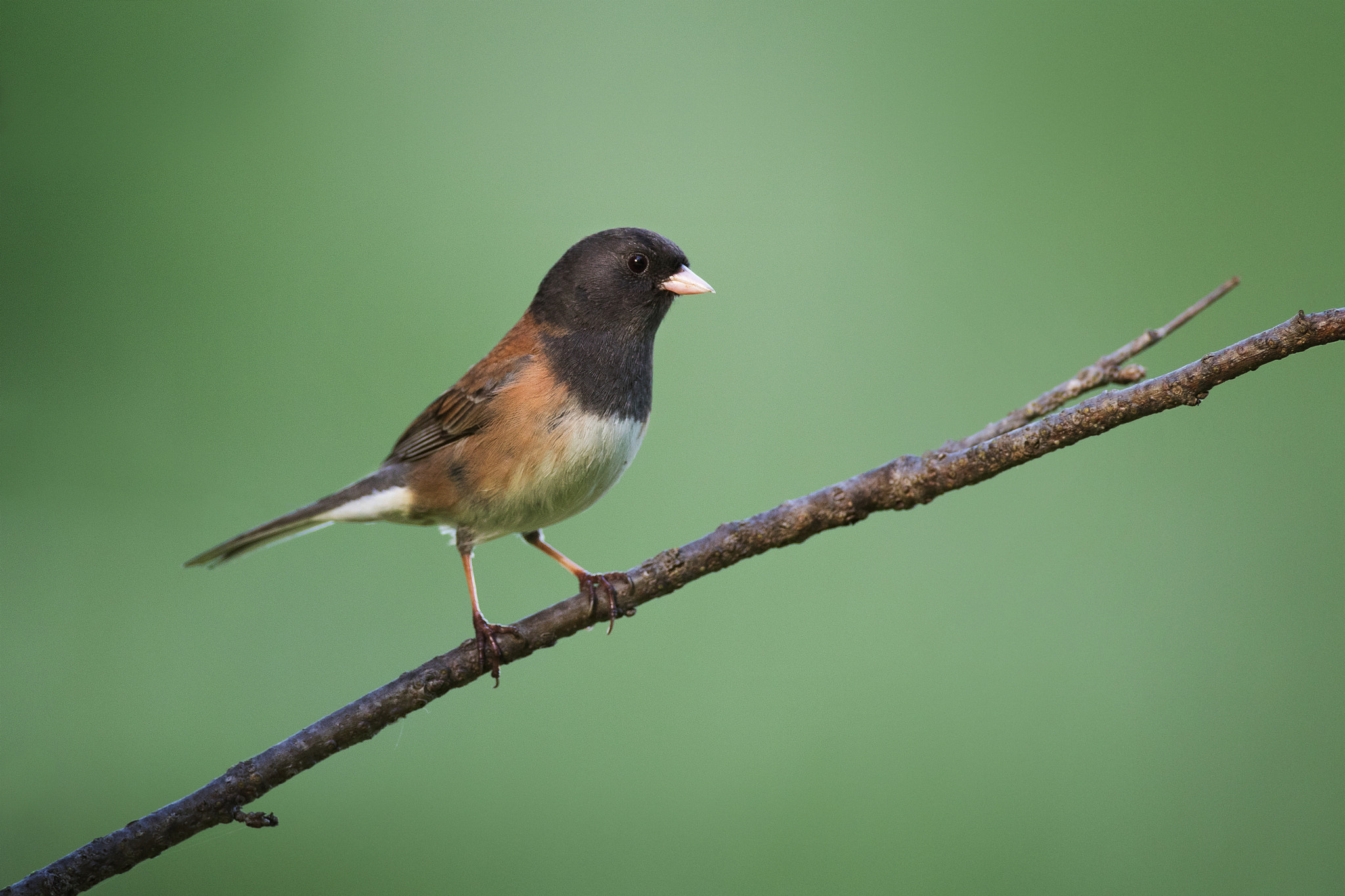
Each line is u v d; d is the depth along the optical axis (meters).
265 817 4.41
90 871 4.40
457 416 4.46
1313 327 4.39
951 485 4.41
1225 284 4.44
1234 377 4.39
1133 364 4.45
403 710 4.42
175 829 4.40
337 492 4.47
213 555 4.46
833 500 4.42
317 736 4.41
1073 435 4.40
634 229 4.48
